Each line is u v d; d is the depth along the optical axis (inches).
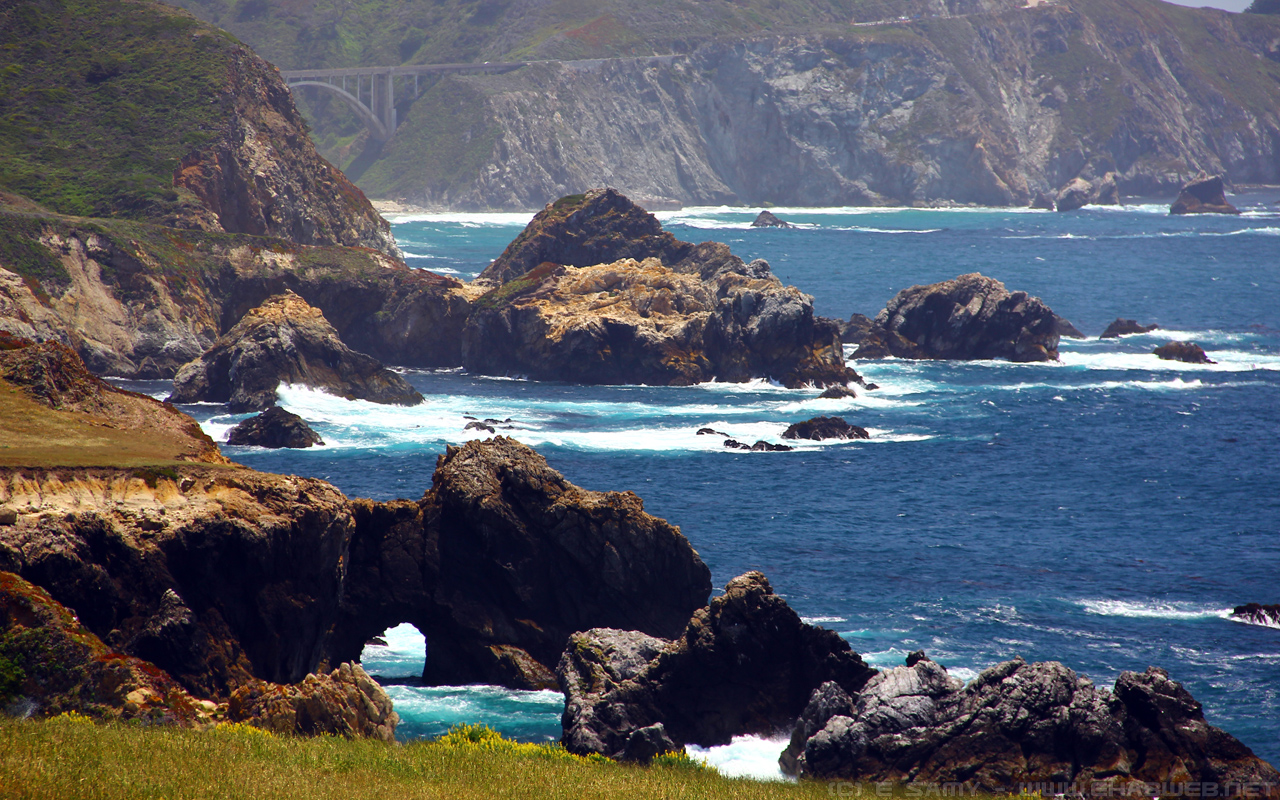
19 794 3356.3
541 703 7396.7
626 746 6171.3
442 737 5511.8
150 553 6422.2
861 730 5984.3
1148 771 5684.1
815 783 5319.9
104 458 6943.9
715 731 6702.8
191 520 6594.5
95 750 3909.9
